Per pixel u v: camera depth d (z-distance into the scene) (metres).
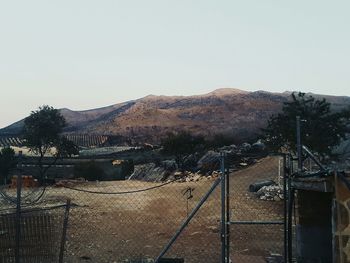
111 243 12.88
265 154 8.45
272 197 20.67
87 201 23.58
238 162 34.16
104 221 16.88
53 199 23.28
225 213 8.21
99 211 19.62
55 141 52.28
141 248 12.20
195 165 44.00
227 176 7.92
